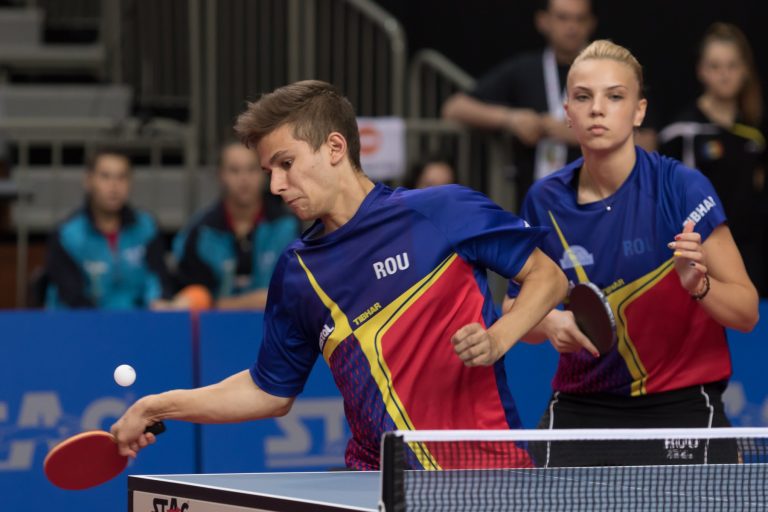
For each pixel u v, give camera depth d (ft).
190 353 46.03
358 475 24.16
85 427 45.03
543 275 24.97
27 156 72.69
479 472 21.80
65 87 78.02
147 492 23.86
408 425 24.90
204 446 45.73
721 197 55.47
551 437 20.13
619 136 30.22
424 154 58.54
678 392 31.81
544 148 57.26
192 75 74.90
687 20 82.99
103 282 55.98
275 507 20.57
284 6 77.05
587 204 31.45
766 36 82.69
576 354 32.09
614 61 30.25
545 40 84.43
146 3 79.82
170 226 72.08
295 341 26.35
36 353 44.78
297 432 46.65
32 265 70.38
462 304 25.04
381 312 25.08
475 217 24.98
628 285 31.27
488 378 25.08
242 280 56.44
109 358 45.32
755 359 49.70
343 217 25.22
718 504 21.77
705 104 55.98
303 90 24.61
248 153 55.72
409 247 24.98
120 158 56.34
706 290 28.94
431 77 72.08
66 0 85.76
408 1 85.51
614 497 21.34
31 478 44.57
